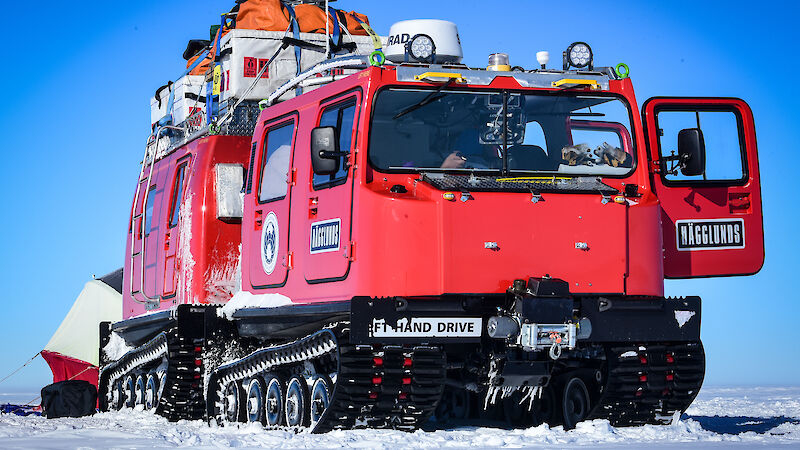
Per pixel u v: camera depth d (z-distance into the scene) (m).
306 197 11.18
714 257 11.32
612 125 11.09
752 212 11.45
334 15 14.46
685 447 9.00
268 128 12.37
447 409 12.88
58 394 15.24
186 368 13.64
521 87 10.77
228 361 12.95
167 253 14.85
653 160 11.20
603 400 10.85
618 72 11.21
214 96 14.49
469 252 9.99
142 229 15.34
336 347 10.04
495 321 9.84
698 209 11.30
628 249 10.45
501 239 10.09
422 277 9.97
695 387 11.13
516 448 8.89
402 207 10.01
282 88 12.31
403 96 10.42
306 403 10.96
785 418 13.62
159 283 15.12
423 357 10.09
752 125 11.52
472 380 10.77
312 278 10.95
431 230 10.02
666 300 10.71
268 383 11.99
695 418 13.59
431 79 10.43
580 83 10.90
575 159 10.89
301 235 11.23
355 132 10.37
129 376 16.36
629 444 9.29
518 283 9.97
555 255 10.21
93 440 10.29
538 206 10.21
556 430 10.27
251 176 12.62
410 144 10.40
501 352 10.13
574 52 11.20
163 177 15.48
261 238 12.21
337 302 10.30
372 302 9.80
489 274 10.02
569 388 11.12
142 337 15.67
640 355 10.80
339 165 10.36
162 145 16.14
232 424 12.38
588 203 10.34
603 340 10.34
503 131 10.64
